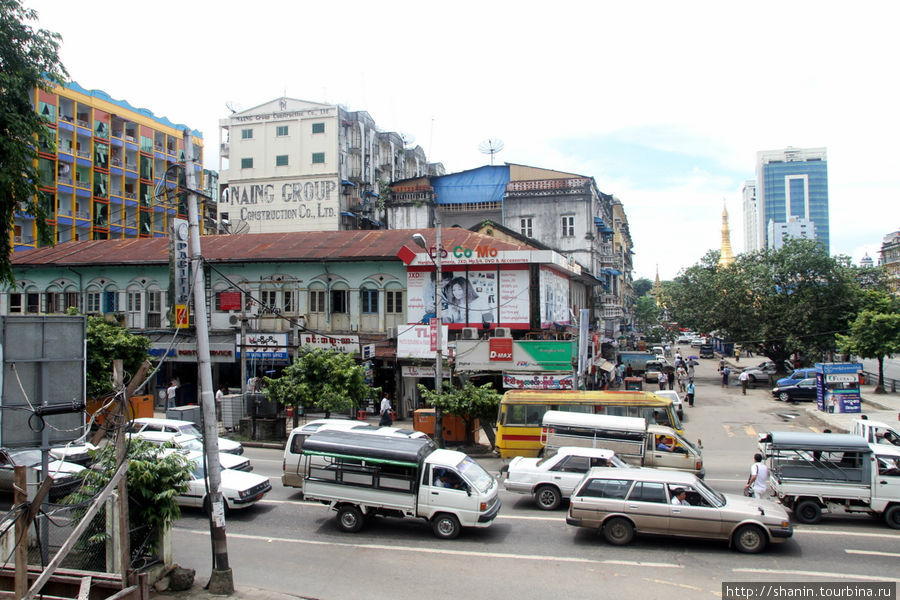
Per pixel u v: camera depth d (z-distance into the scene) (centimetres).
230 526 1499
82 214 5734
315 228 5928
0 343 968
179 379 3569
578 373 2898
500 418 2200
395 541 1402
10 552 998
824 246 4894
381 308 3272
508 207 5016
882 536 1438
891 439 2017
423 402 3123
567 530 1484
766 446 1641
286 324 3372
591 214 4875
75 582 969
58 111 5531
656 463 1852
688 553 1325
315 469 1491
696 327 5294
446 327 2961
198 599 1059
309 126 6022
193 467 1155
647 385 4922
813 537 1433
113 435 1111
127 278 3678
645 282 15525
